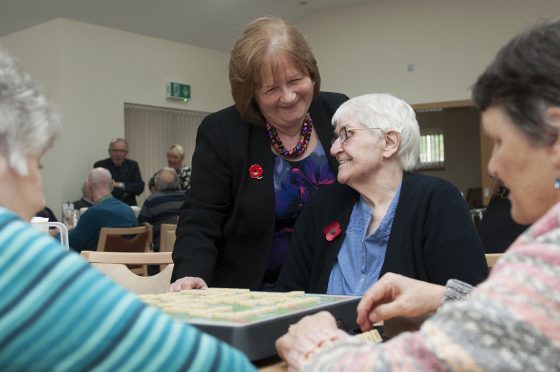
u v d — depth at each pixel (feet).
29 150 2.52
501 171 2.81
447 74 31.37
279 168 6.62
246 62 6.20
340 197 5.80
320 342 2.93
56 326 2.08
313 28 34.12
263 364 3.47
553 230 2.40
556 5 29.32
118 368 2.13
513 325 2.24
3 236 2.16
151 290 7.79
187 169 27.02
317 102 6.80
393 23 32.35
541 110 2.59
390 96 5.67
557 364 2.20
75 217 22.27
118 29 30.78
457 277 5.24
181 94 33.45
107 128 30.37
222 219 6.71
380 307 3.60
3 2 27.45
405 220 5.37
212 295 4.45
